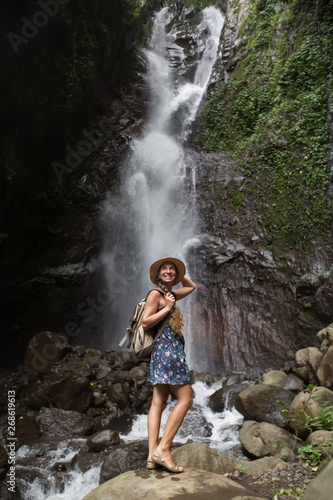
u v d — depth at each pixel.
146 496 3.22
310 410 5.25
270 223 12.14
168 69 19.41
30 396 6.91
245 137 14.21
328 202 11.16
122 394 7.32
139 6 17.58
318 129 11.90
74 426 6.41
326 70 12.31
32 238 11.48
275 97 13.66
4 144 9.80
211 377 8.95
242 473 4.27
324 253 10.80
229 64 16.02
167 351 3.62
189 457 4.30
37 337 8.20
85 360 8.34
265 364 10.20
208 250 12.78
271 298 11.16
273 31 14.91
